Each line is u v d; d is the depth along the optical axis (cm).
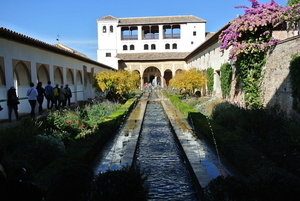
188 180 512
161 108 1725
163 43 4159
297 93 856
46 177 376
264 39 1110
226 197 291
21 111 1156
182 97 2023
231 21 1297
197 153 611
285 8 1048
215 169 495
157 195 445
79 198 299
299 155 503
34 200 200
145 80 4647
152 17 4259
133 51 4184
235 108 1045
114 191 294
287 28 1174
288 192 288
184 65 4047
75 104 1666
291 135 577
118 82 1781
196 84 1833
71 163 439
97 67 2556
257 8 1112
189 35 4109
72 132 700
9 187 190
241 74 1248
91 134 685
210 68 2131
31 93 998
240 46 1141
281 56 991
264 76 1137
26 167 337
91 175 327
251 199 291
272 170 322
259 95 1166
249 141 628
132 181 306
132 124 1042
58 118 724
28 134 569
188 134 823
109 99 1811
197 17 4159
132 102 1692
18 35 967
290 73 905
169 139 848
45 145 517
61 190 299
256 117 718
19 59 1057
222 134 659
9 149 490
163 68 4072
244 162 457
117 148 676
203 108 1323
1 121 926
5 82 957
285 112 873
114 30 4116
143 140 837
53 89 1232
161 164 609
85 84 2062
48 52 1357
